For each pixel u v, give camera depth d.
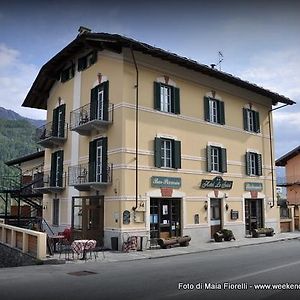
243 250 17.56
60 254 15.72
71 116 22.34
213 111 22.97
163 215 19.34
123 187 17.67
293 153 37.94
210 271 11.48
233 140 23.77
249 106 25.39
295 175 38.28
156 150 19.14
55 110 24.42
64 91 23.70
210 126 22.33
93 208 19.25
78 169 21.06
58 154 23.89
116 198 17.89
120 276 10.88
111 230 17.88
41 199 30.95
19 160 34.56
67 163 22.52
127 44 18.09
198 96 21.94
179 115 20.61
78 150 21.47
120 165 17.92
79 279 10.52
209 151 21.92
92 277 10.83
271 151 26.69
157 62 19.95
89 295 8.53
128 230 17.56
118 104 18.52
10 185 31.70
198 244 19.91
